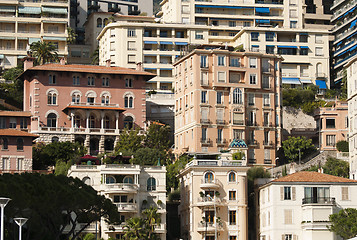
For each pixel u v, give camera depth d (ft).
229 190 545.85
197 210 542.16
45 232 440.45
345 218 492.95
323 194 521.24
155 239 517.96
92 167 539.29
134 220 509.76
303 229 515.09
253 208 569.64
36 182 416.05
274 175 640.58
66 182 452.76
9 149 610.65
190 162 561.43
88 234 508.12
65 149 630.74
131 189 531.50
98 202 466.29
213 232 538.47
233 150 627.05
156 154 635.25
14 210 406.62
